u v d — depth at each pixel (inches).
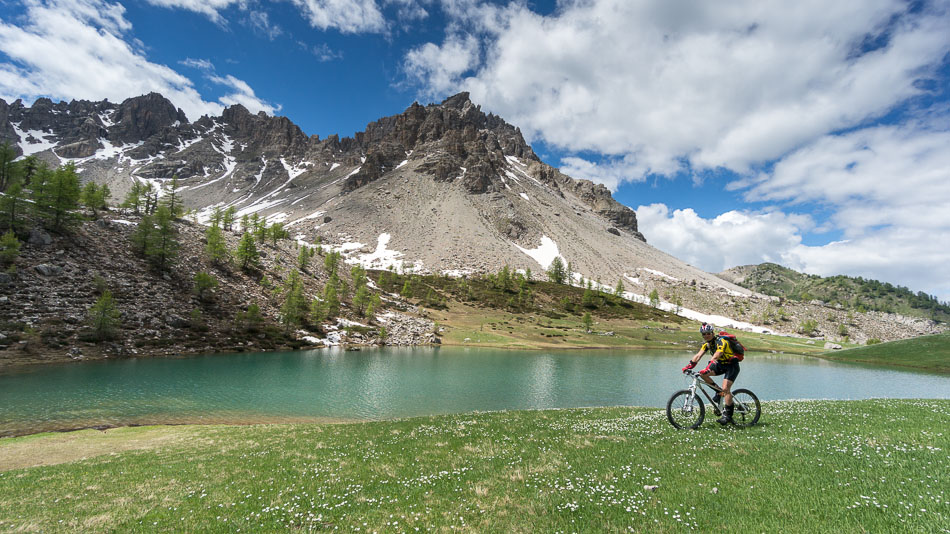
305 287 5354.3
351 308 5664.4
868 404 842.2
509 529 314.7
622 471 424.5
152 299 3607.3
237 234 6702.8
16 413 1566.2
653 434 588.7
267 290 4773.6
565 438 636.1
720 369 605.3
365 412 1915.6
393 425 1005.8
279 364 3073.3
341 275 6899.6
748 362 4862.2
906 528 271.3
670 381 3073.3
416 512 362.9
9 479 639.1
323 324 4832.7
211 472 590.6
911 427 558.6
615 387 2822.3
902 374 3769.7
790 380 3383.4
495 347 5339.6
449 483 441.1
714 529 289.7
